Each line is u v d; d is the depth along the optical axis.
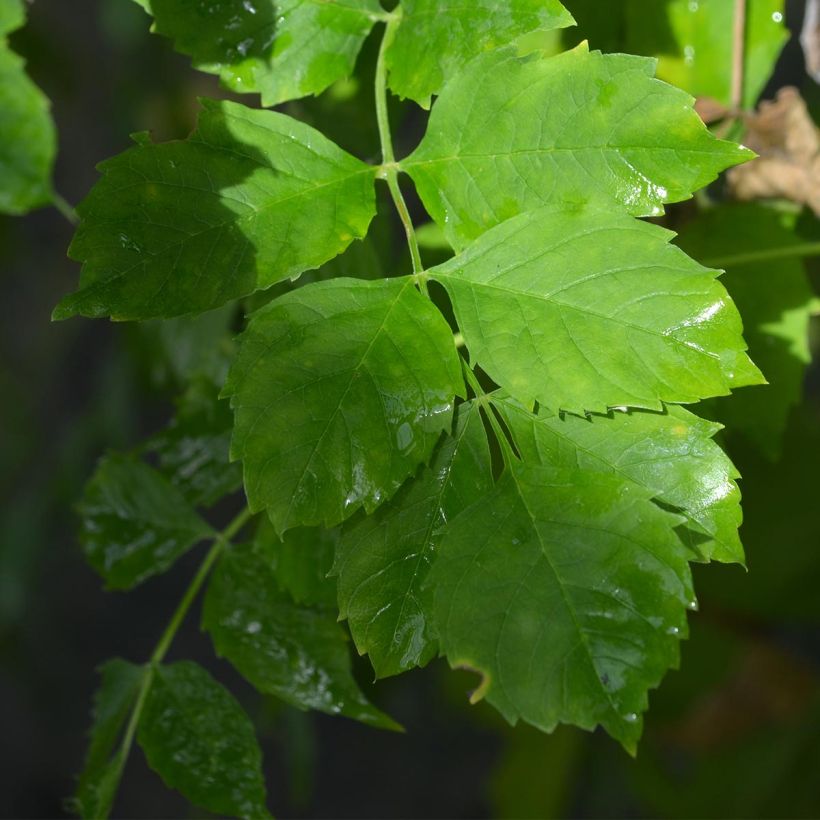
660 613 0.60
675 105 0.62
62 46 1.00
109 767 0.68
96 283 0.62
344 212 0.63
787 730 1.19
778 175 0.73
